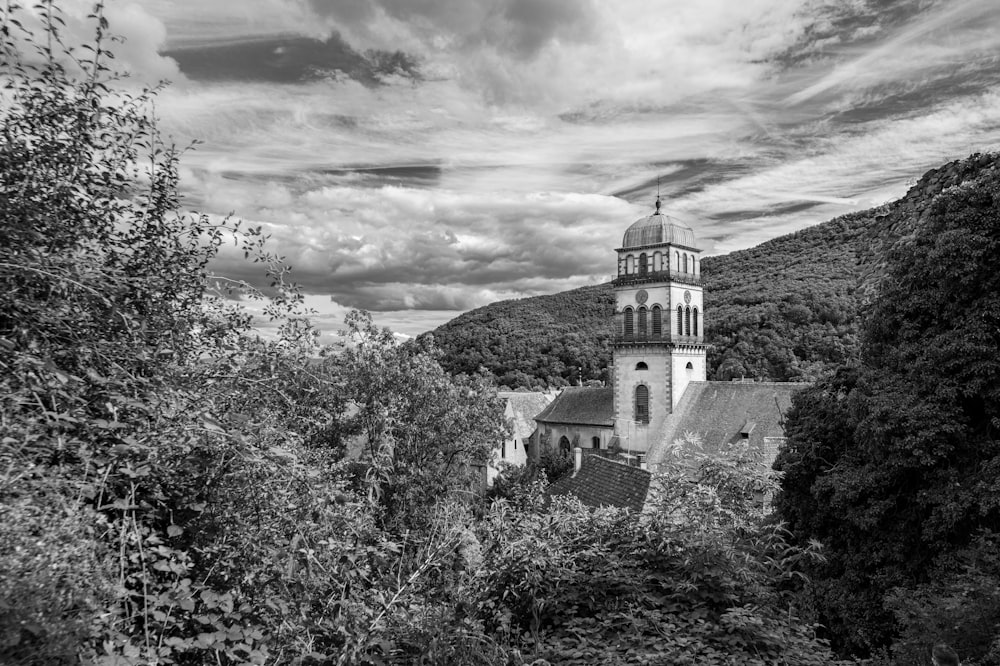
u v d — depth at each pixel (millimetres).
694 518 11742
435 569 9773
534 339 149250
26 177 7309
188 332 8523
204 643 5691
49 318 6219
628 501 28828
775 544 12320
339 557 7441
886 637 17547
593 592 11164
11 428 5258
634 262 62406
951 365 16969
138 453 6211
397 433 20875
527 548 10844
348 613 7148
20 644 4340
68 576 4703
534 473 35531
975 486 15773
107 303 6738
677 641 9305
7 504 4695
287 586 6863
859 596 18516
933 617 12414
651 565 11883
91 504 6215
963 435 16766
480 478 26766
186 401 6883
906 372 18484
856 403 19266
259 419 8273
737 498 12453
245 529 6586
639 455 57344
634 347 62062
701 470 12891
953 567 15836
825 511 20422
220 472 6617
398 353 21625
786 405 50031
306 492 6938
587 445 68875
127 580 5812
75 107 7922
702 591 10898
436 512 13844
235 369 8547
